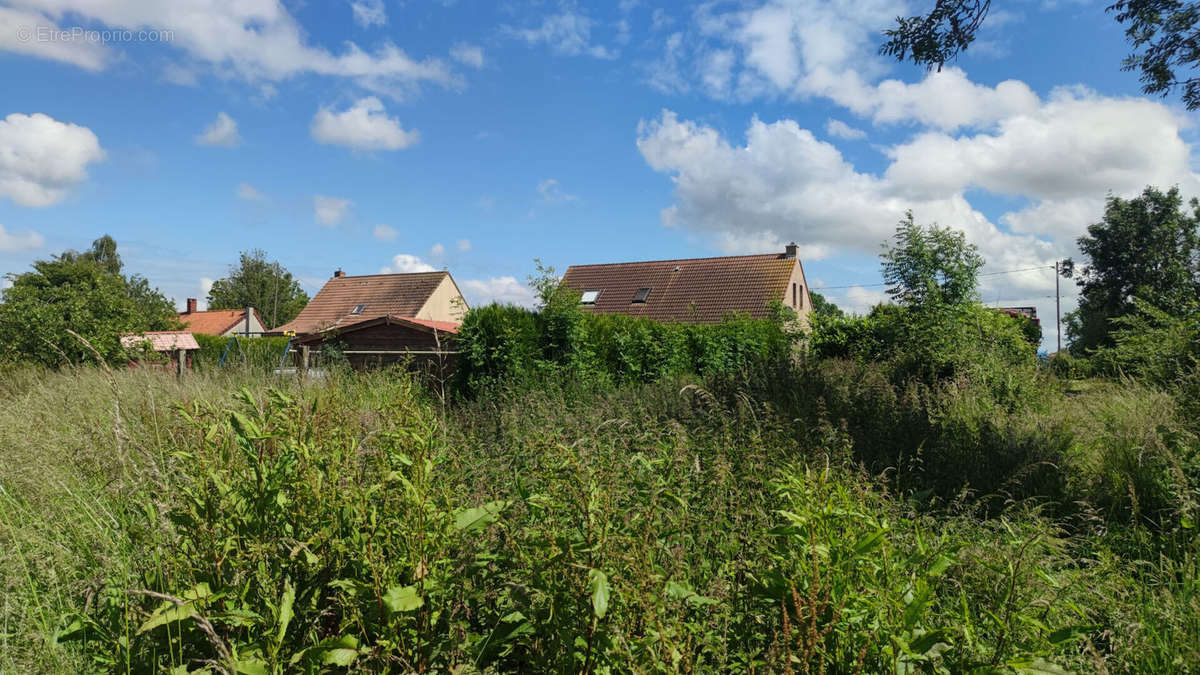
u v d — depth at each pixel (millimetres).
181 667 1951
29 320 12391
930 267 13328
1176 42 10117
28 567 2797
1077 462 5707
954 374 10914
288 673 2072
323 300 38000
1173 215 34281
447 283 37719
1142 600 3031
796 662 1953
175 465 2900
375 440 2594
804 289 34125
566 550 2127
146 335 14203
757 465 3762
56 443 4207
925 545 2406
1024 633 2221
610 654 1982
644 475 3217
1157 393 7312
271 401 2693
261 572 2143
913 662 2066
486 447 4770
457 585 2318
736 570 2625
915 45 10508
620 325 12742
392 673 2168
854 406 7016
